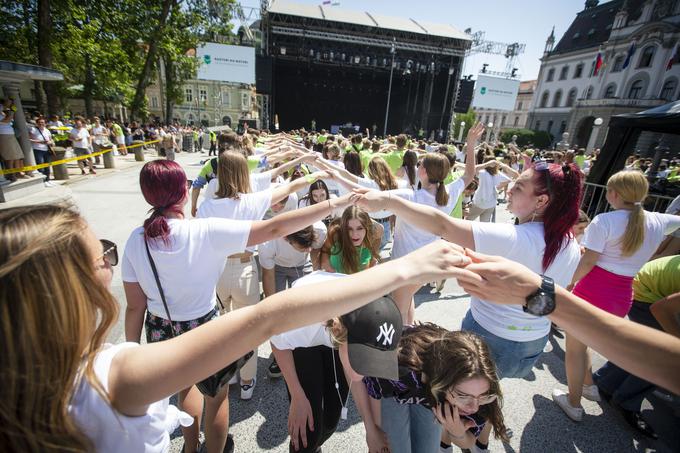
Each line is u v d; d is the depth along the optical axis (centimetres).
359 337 100
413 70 2523
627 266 208
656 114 566
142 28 1728
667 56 3122
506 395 243
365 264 237
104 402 59
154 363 58
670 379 56
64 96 2250
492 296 66
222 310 231
